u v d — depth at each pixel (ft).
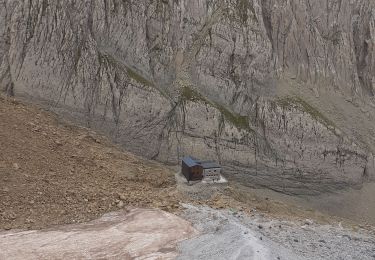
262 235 84.23
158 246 74.13
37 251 69.00
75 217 80.12
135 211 84.69
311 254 79.36
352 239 92.63
